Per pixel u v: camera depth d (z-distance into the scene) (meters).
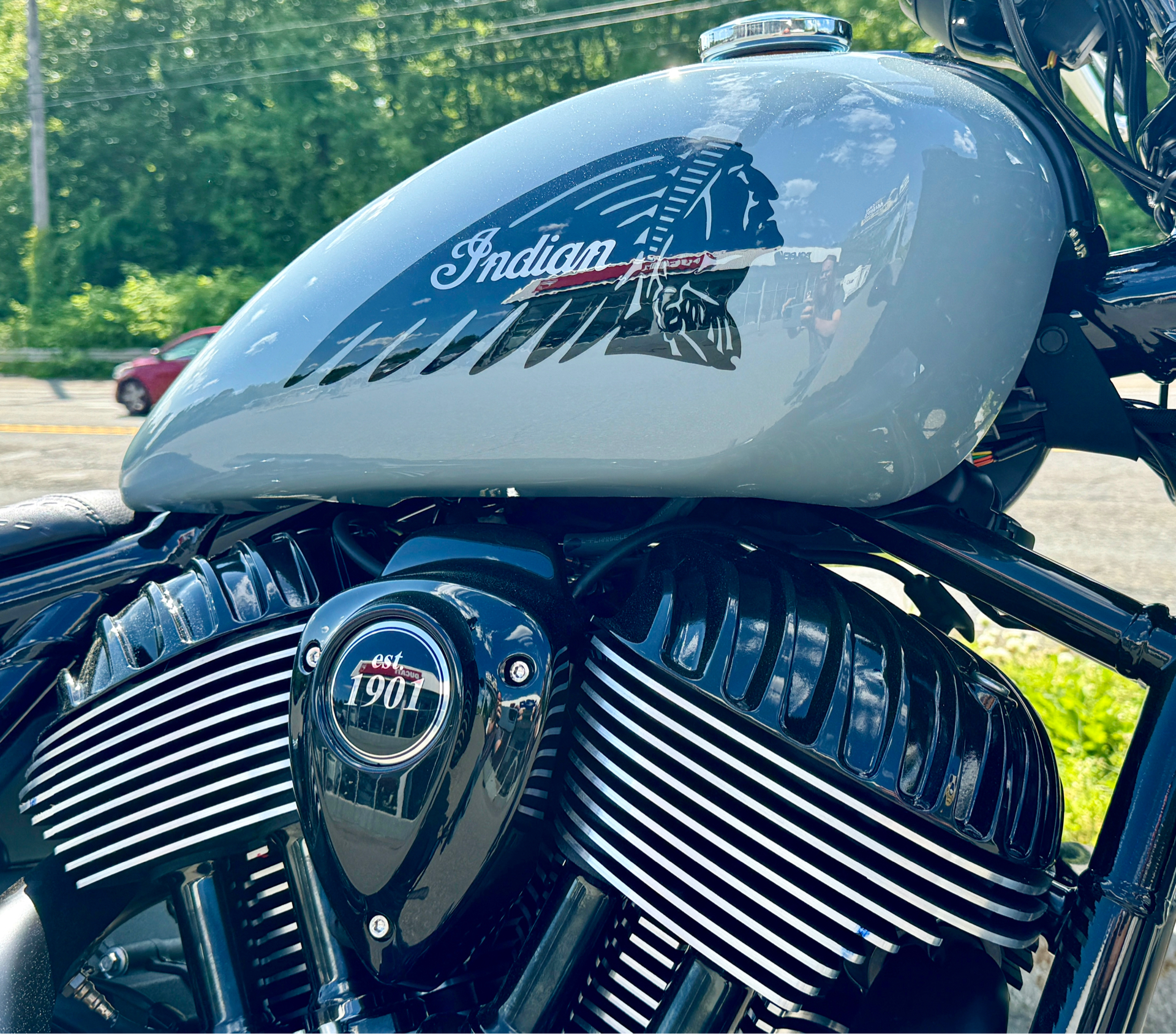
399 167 28.66
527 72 28.97
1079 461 8.41
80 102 30.05
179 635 1.25
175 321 23.86
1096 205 1.33
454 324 1.14
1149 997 1.07
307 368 1.20
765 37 1.30
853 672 1.08
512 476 1.16
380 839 1.08
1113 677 3.28
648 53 28.84
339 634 1.12
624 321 1.09
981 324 1.10
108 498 1.76
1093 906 1.08
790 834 1.07
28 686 1.51
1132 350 1.26
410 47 29.00
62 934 1.32
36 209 27.91
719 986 1.10
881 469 1.13
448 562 1.18
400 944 1.12
